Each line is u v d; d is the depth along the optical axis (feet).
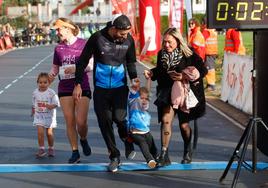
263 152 35.19
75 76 34.45
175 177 33.63
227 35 73.97
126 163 36.76
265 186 31.60
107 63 33.81
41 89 38.86
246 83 56.95
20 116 57.57
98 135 46.96
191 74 33.17
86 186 31.81
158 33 124.26
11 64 136.26
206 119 54.70
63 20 36.09
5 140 45.09
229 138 45.39
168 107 34.32
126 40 33.99
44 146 42.09
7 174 34.47
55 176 33.99
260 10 29.04
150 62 135.74
